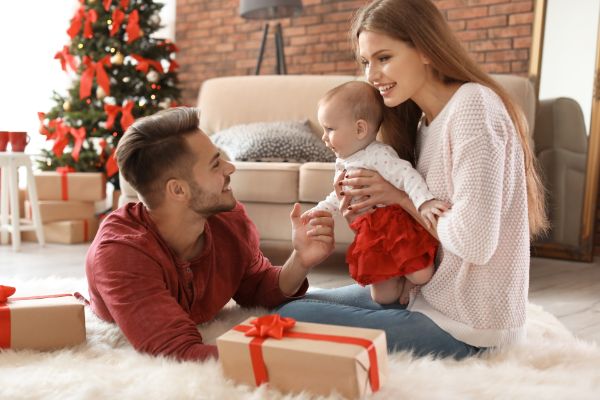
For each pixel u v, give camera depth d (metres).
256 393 1.13
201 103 4.17
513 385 1.23
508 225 1.38
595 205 3.80
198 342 1.37
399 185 1.46
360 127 1.51
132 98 4.52
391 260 1.45
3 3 4.82
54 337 1.46
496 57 4.36
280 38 5.06
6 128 4.84
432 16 1.36
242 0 4.84
